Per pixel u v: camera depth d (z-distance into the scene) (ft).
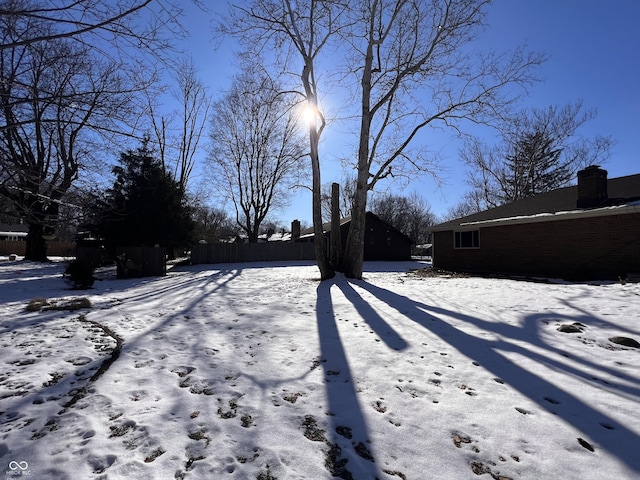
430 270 57.41
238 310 23.17
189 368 12.91
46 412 9.61
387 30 36.70
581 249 39.32
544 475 7.55
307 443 8.50
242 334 17.44
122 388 11.12
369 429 9.14
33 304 23.34
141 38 12.69
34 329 17.98
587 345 15.66
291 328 18.60
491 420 9.62
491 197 110.01
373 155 42.29
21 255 108.99
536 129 95.45
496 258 49.83
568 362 13.71
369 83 38.42
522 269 45.98
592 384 11.81
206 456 7.91
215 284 38.47
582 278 38.68
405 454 8.18
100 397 10.47
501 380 12.14
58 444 8.18
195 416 9.55
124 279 45.01
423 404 10.47
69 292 32.09
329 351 14.97
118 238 56.90
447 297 27.12
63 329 18.01
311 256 94.99
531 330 17.97
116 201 52.90
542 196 52.42
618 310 20.49
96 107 14.83
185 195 78.13
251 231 105.91
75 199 19.08
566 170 98.17
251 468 7.57
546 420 9.62
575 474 7.56
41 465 7.45
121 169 56.85
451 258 58.03
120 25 12.07
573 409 10.19
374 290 31.14
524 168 98.89
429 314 21.62
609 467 7.76
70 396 10.59
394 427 9.26
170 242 61.16
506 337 16.93
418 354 14.66
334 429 9.12
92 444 8.17
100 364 13.16
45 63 15.57
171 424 9.11
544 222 43.27
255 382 11.81
